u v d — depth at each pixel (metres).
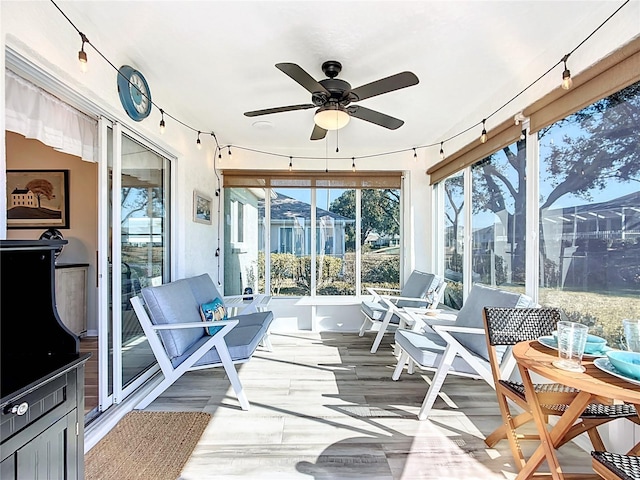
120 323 2.42
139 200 2.71
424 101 3.03
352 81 2.58
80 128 2.45
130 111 2.31
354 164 4.52
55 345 1.18
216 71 2.47
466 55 2.26
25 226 4.01
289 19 1.88
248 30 1.98
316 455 1.91
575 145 2.15
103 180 2.25
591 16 1.87
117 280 2.37
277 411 2.39
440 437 2.10
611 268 1.90
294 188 4.79
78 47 1.84
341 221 4.87
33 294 1.18
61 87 1.84
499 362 2.36
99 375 2.26
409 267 4.64
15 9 1.44
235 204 4.82
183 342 2.53
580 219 2.12
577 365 1.41
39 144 4.01
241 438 2.06
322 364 3.33
